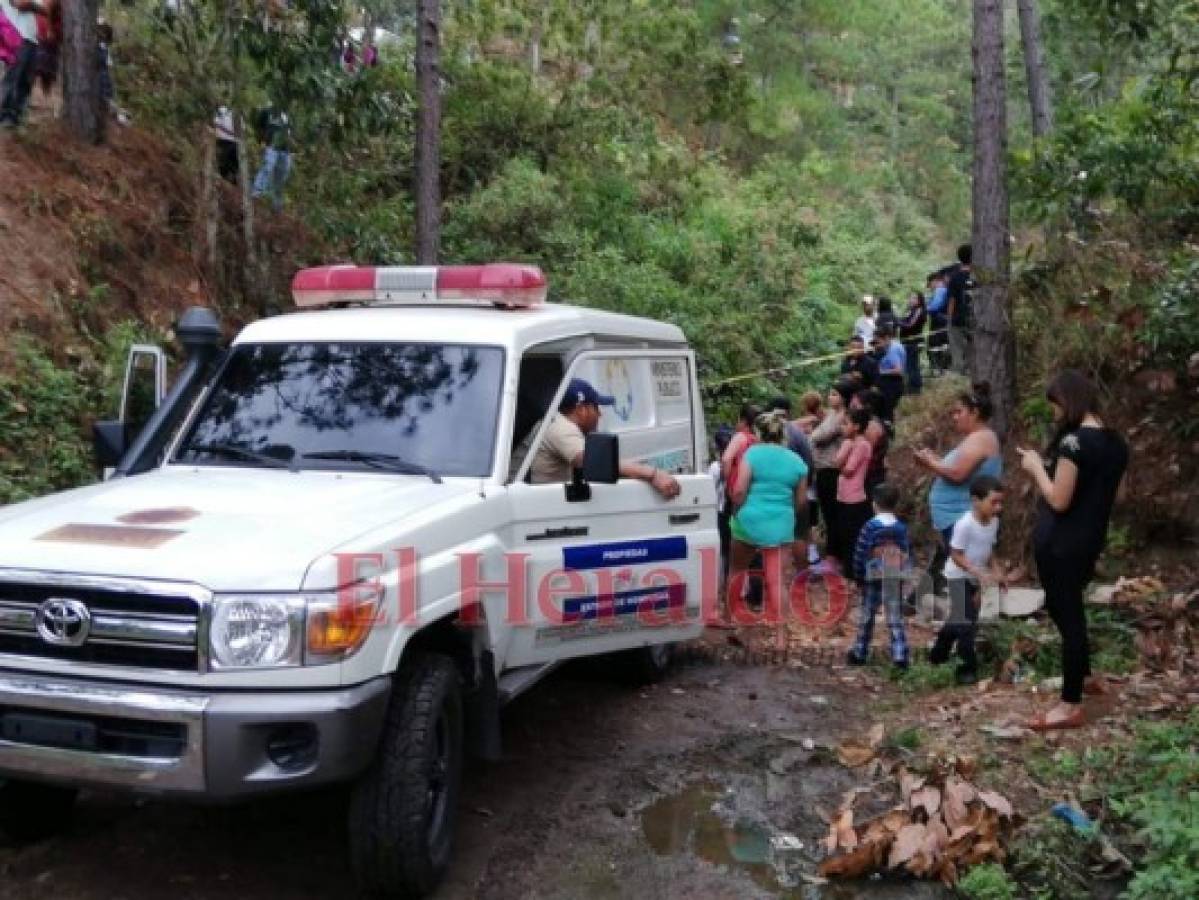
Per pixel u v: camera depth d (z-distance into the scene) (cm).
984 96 1017
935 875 477
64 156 1086
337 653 398
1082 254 1005
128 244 1061
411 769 425
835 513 1026
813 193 2848
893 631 746
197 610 392
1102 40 1011
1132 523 868
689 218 2086
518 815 533
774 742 631
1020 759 570
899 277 2539
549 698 705
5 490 771
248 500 468
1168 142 967
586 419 596
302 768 394
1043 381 1002
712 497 651
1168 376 890
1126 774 538
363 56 1410
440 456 530
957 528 714
